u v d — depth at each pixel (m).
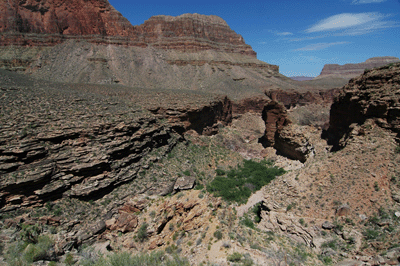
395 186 33.25
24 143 34.75
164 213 33.72
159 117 68.38
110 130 45.25
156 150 55.69
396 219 29.42
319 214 34.53
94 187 38.56
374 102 42.00
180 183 47.22
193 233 30.00
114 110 54.16
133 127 49.78
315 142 61.03
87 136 41.75
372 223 30.45
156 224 31.75
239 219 39.66
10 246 24.67
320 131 66.62
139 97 78.50
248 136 99.12
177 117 71.25
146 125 55.22
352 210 32.81
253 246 26.17
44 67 127.94
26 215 31.80
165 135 60.41
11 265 21.08
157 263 24.19
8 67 119.56
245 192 53.44
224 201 48.28
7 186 31.03
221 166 67.19
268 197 42.34
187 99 81.75
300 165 64.31
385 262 22.69
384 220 29.88
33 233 28.22
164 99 77.50
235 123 116.88
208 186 53.75
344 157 41.22
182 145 66.94
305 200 37.56
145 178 46.38
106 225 34.94
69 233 32.72
